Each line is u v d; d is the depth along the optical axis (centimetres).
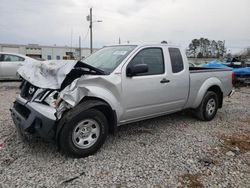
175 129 551
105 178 342
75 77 395
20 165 367
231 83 680
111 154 413
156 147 446
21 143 439
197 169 372
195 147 451
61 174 347
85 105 388
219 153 429
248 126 595
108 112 426
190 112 667
